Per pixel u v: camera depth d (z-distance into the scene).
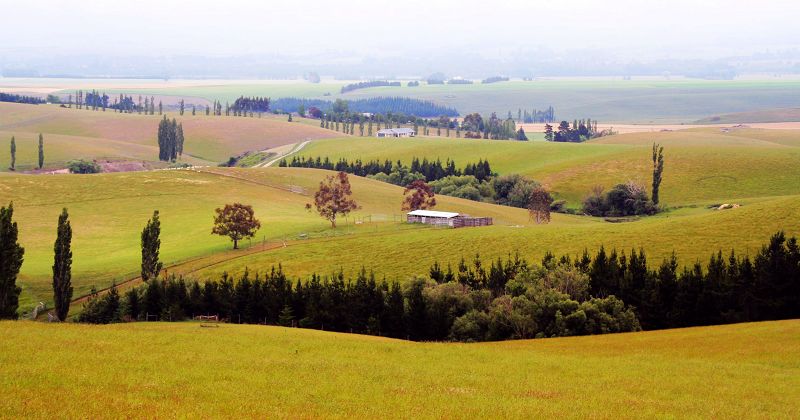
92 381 53.12
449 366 69.00
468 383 61.16
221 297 127.44
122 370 57.94
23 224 195.38
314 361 68.00
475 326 109.94
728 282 110.44
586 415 51.22
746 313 109.00
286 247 172.75
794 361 71.19
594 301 108.75
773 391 59.94
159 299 125.88
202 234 191.50
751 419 51.44
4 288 108.69
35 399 46.53
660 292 114.44
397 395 54.91
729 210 172.12
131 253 173.62
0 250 108.75
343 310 117.94
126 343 72.06
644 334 92.69
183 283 128.62
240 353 70.62
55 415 43.25
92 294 133.25
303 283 146.62
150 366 60.47
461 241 169.50
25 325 81.12
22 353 62.06
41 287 143.50
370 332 114.56
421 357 74.00
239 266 158.50
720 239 150.75
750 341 81.12
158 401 48.72
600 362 72.25
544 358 74.56
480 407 52.12
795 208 161.62
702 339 84.50
